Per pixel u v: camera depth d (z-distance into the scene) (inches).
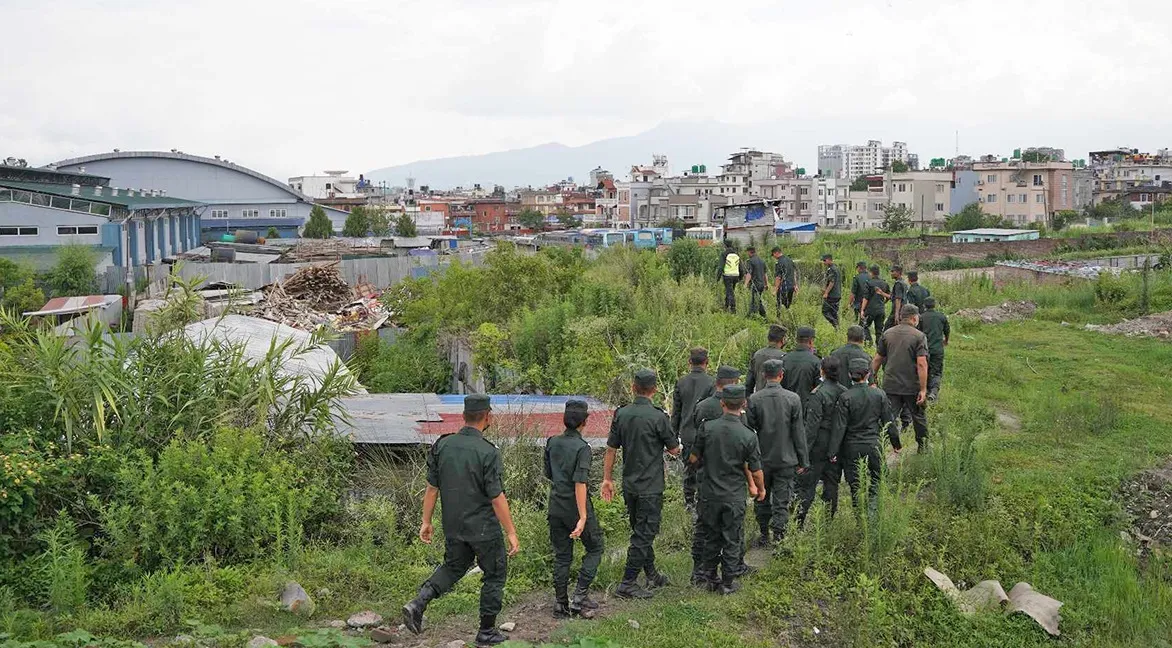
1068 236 2260.1
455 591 321.4
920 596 318.7
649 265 944.9
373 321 1057.5
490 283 889.5
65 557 330.6
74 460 368.2
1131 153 6318.9
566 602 302.8
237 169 3750.0
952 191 4170.8
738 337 664.4
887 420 363.3
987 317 880.9
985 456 442.3
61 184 2431.1
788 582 322.3
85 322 455.5
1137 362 662.5
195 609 305.0
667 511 400.2
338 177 6884.8
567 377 637.9
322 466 421.7
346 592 324.5
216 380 442.6
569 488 298.4
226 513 355.6
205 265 1617.9
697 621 297.6
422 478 419.5
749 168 5649.6
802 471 366.3
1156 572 350.6
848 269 1075.3
